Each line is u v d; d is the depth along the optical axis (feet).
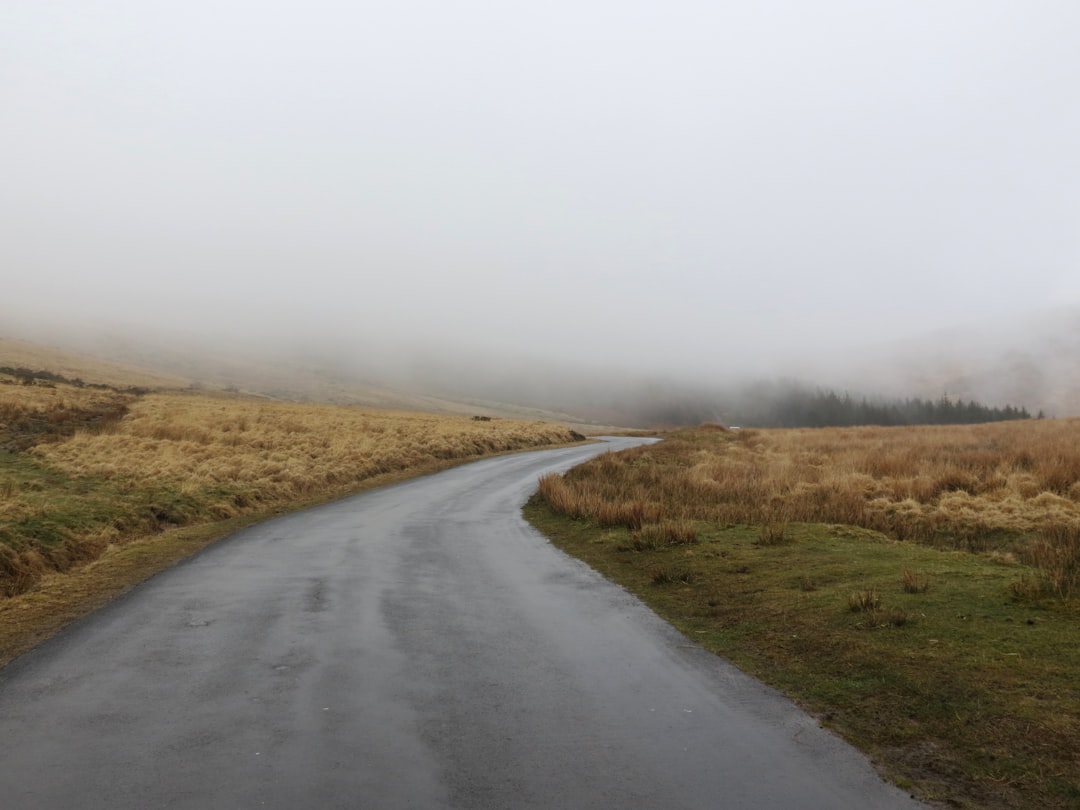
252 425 117.29
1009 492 53.21
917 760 14.88
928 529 44.09
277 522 55.67
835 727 16.70
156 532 49.62
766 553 37.83
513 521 56.85
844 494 55.42
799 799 13.28
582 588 33.04
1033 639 21.27
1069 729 15.64
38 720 16.96
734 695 18.95
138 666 21.25
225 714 17.42
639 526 49.06
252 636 24.66
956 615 24.08
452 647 23.48
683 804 13.08
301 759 14.88
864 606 25.61
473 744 15.76
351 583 33.76
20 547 37.06
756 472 73.41
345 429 126.72
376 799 13.19
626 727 16.78
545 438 179.63
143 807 12.82
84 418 111.65
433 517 58.75
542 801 13.16
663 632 25.44
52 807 12.78
